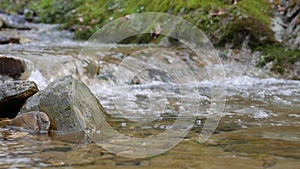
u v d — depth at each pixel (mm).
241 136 2754
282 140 2641
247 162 2172
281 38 7496
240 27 7699
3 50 6977
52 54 6418
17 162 2162
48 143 2555
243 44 7570
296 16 7828
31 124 2928
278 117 3467
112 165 2115
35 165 2113
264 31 7527
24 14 13414
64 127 2887
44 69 5430
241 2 8469
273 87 5570
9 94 3338
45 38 10148
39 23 12906
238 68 6867
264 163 2154
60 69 5551
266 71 6852
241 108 3918
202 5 8742
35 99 3111
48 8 13648
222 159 2219
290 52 7078
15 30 10898
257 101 4355
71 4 13125
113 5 11422
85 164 2127
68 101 2963
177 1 9320
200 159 2219
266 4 8484
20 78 5082
